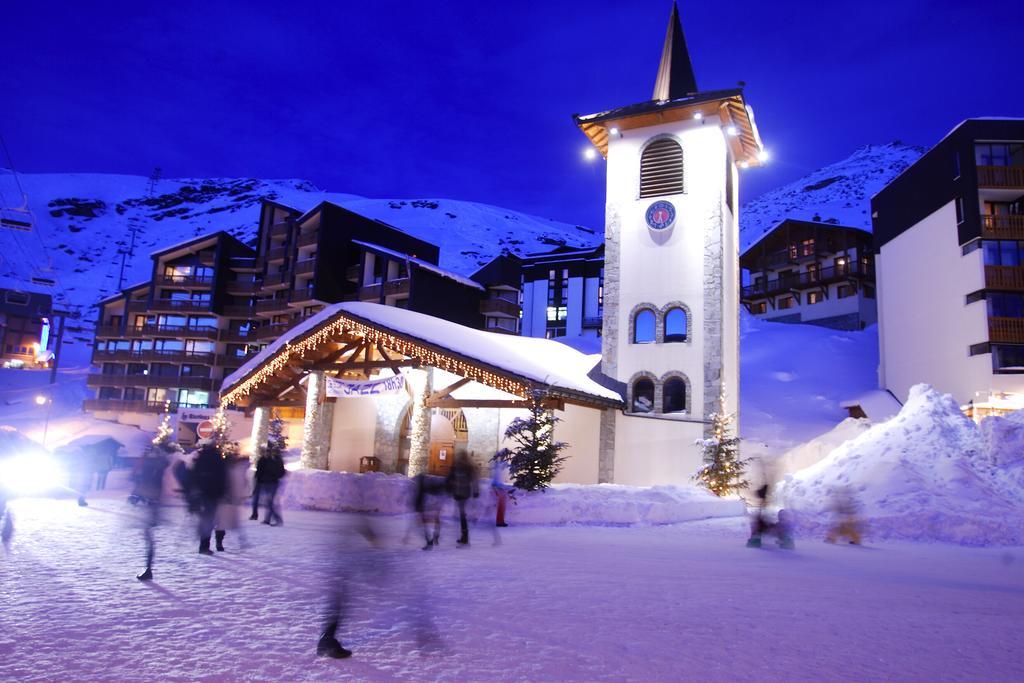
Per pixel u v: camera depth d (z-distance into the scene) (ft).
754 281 219.61
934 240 121.70
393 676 14.74
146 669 14.84
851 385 136.87
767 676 15.55
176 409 196.44
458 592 24.82
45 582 24.50
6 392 236.02
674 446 83.76
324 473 60.75
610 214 96.07
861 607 23.99
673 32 107.34
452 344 69.56
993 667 16.84
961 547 44.19
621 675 15.26
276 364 78.02
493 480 51.39
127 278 573.33
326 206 178.70
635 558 35.09
